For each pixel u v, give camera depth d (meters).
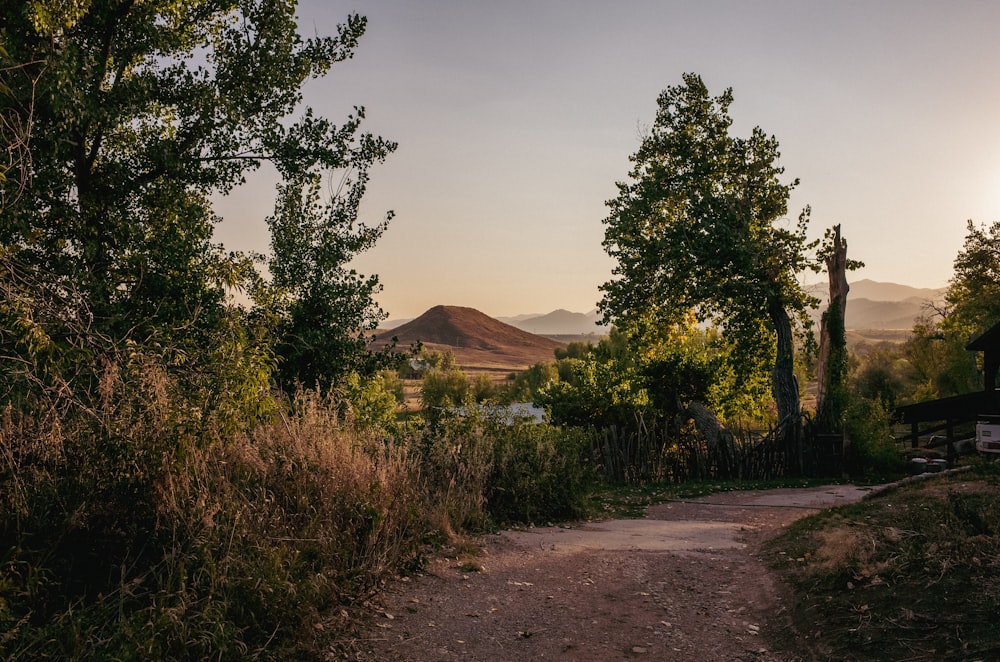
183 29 14.63
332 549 6.09
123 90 12.59
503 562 7.93
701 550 8.85
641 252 27.61
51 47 10.09
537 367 84.38
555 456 13.19
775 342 28.08
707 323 30.16
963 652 4.19
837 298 23.86
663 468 21.45
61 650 3.81
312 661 4.65
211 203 15.21
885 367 49.34
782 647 5.17
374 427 9.73
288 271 14.95
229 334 6.36
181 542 4.98
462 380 71.44
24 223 8.39
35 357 5.07
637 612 6.21
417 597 6.27
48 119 10.81
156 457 5.14
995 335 20.19
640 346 28.80
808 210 25.81
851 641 4.83
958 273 43.06
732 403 31.19
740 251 24.95
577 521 12.04
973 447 22.06
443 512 9.00
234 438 6.06
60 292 5.71
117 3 12.34
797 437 21.98
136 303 9.95
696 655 5.16
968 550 5.75
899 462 21.28
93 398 5.45
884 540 6.71
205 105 14.14
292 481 6.55
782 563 7.38
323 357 14.48
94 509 4.89
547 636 5.57
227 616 4.61
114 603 4.33
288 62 15.27
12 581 3.99
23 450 4.86
